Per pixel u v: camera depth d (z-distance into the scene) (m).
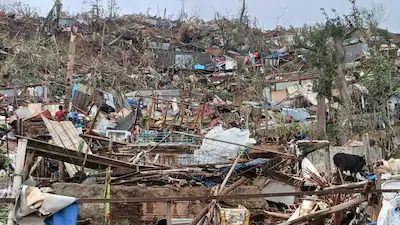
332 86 31.73
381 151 22.78
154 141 18.94
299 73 44.19
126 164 13.01
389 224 9.60
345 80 31.25
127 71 47.09
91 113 26.31
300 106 38.97
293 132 26.28
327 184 12.00
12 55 40.38
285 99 39.75
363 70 34.16
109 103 31.91
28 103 26.77
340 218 10.71
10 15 56.78
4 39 45.72
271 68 50.88
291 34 64.50
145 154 14.67
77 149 13.18
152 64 52.97
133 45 58.31
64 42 50.75
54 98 31.59
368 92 30.50
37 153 12.17
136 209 12.14
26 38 51.72
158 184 12.91
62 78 37.69
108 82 40.91
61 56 44.06
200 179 13.06
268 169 13.23
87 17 61.91
